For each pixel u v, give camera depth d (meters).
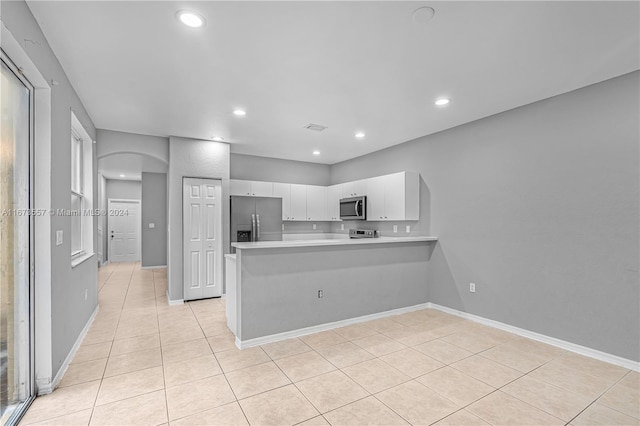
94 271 3.95
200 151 4.76
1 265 1.91
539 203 3.25
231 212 5.11
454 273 4.11
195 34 2.12
